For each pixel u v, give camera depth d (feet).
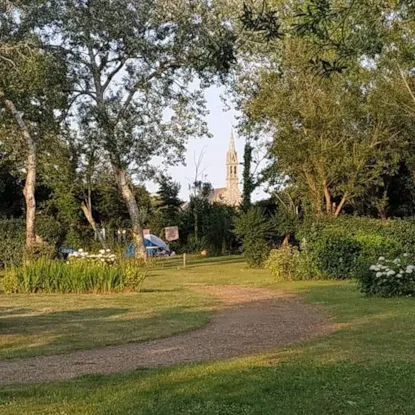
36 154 105.09
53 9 93.66
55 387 22.81
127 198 111.55
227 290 67.10
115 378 24.32
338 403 18.98
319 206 103.19
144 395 20.70
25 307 51.11
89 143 104.32
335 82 95.45
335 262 75.61
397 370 23.18
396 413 17.99
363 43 21.75
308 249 78.74
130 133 104.78
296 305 51.93
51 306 51.78
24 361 29.55
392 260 57.82
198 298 58.18
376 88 97.71
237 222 106.42
